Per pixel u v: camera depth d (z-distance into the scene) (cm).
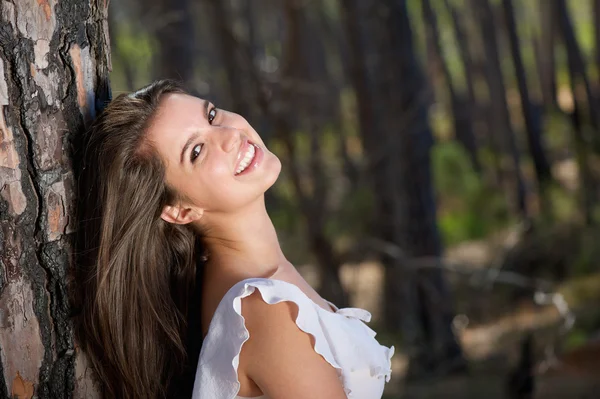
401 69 1024
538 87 2591
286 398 227
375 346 253
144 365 251
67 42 230
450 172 1827
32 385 232
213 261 261
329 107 1565
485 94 2598
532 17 2575
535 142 1767
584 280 1217
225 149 242
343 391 233
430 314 1025
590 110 1853
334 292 974
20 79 216
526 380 719
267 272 258
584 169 1647
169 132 240
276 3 1680
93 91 243
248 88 919
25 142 221
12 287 223
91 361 246
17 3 214
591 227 1398
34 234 227
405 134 1032
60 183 230
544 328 1024
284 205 1028
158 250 251
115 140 237
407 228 1028
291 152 962
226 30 929
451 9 2316
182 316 259
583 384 680
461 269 922
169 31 905
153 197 242
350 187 1093
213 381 232
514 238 1309
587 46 2488
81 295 240
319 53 2227
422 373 971
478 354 1005
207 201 246
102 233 239
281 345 227
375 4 1019
